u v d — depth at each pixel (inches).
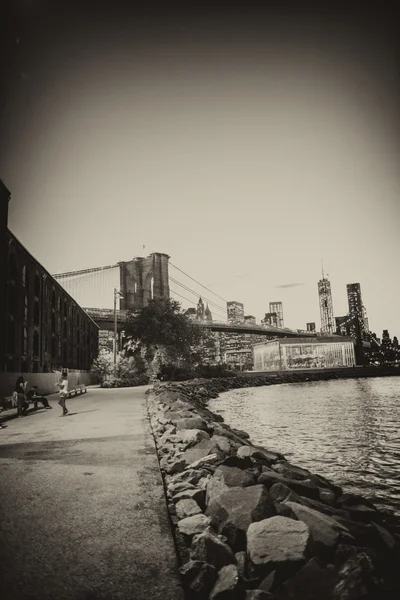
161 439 384.5
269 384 3627.0
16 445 354.3
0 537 155.8
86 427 463.5
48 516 177.2
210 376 3289.9
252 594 119.7
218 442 365.4
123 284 5433.1
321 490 275.1
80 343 2300.7
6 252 1065.5
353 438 711.1
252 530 151.1
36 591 117.1
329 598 120.4
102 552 141.7
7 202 1071.0
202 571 129.0
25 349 1243.8
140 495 205.3
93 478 238.2
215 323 6648.6
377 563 159.9
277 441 684.1
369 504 269.4
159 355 2508.6
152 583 121.1
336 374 4963.1
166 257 5492.1
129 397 1010.1
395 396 1902.1
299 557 136.5
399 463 502.6
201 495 217.0
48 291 1553.9
